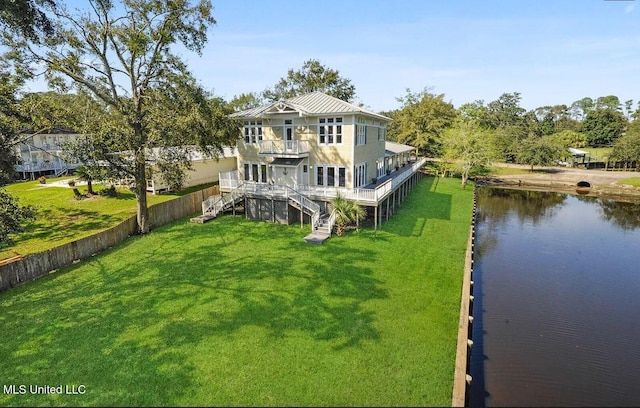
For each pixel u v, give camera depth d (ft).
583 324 45.65
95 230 73.31
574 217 105.29
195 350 35.47
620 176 164.45
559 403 32.09
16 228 52.95
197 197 93.81
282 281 50.49
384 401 28.78
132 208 89.66
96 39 65.51
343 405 28.43
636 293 54.60
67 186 114.83
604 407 31.63
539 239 82.69
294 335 37.68
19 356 35.04
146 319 41.22
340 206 69.67
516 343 41.42
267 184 86.17
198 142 74.33
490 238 83.61
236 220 84.48
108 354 35.17
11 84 59.36
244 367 32.89
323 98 90.17
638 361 38.19
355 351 34.94
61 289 49.16
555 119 382.42
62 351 35.73
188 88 70.95
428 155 191.01
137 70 71.15
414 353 34.68
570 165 203.41
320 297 45.75
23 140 62.18
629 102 395.75
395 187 85.35
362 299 45.24
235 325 39.68
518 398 32.63
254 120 93.45
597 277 60.54
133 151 69.41
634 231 89.45
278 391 29.94
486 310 49.29
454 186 137.28
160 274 53.72
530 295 53.83
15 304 45.03
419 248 64.08
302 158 86.94
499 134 211.00
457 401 26.89
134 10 65.00
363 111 79.41
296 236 70.95
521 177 170.19
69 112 66.74
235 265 56.54
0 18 53.62
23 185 118.11
